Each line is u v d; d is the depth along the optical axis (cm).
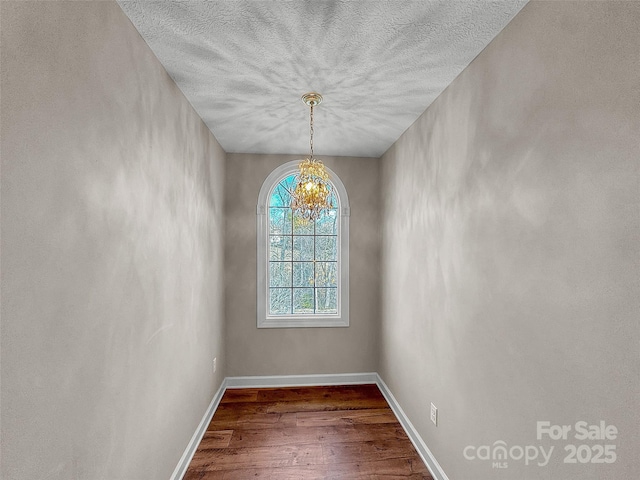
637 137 81
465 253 160
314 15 126
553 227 106
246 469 193
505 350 130
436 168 195
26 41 79
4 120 73
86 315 102
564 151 102
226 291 309
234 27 133
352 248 323
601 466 90
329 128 248
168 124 170
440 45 145
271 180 317
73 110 96
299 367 317
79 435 99
